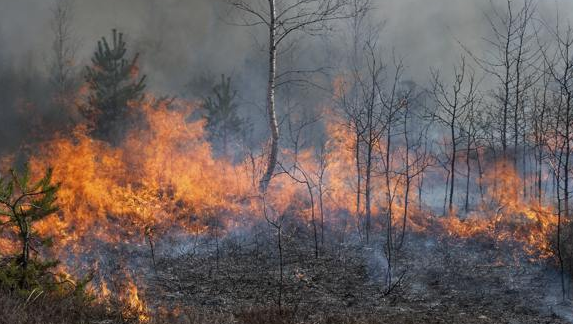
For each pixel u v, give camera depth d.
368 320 8.85
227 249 13.63
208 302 10.03
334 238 14.77
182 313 8.48
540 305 10.16
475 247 13.93
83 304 7.46
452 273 12.01
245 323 8.30
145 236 13.81
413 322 9.00
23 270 7.31
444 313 9.73
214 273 11.91
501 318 9.50
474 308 10.06
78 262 11.55
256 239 14.12
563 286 10.33
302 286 11.23
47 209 7.61
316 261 12.93
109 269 11.34
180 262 12.52
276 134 17.41
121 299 8.80
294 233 15.05
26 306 6.55
